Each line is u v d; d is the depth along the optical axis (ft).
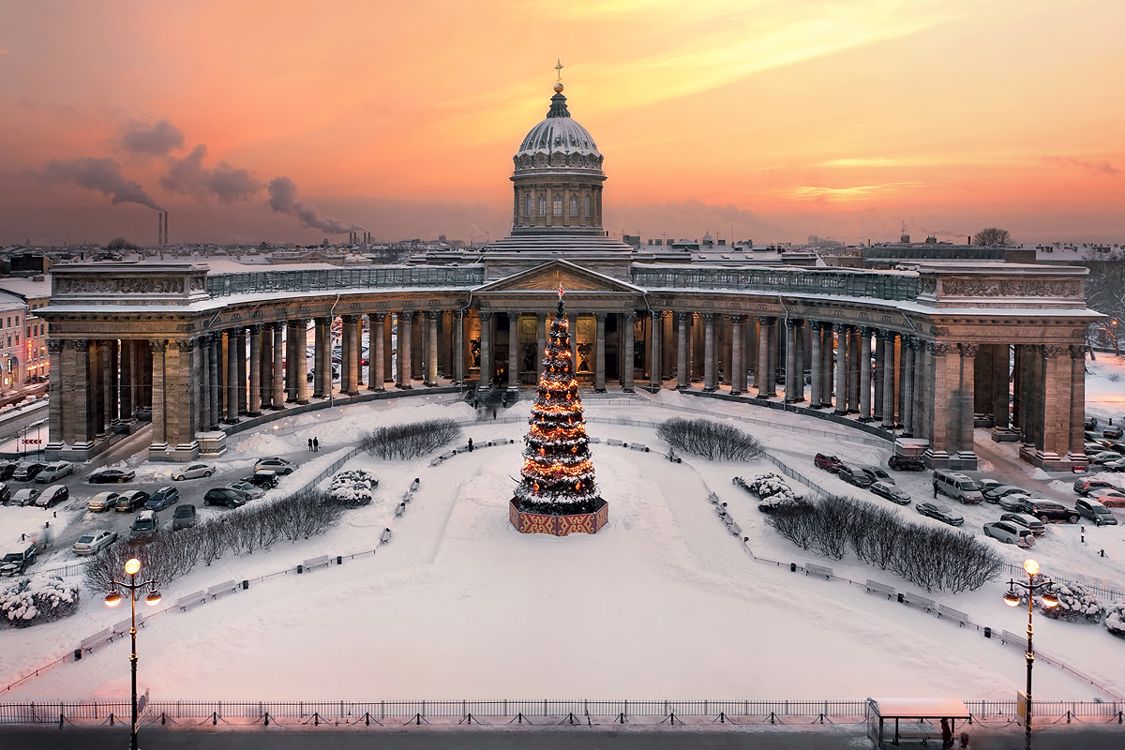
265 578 172.96
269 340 330.34
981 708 127.24
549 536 197.77
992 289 266.98
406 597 165.27
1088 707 127.44
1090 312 263.90
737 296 357.41
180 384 270.05
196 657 141.59
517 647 146.20
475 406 354.74
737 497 226.99
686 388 382.83
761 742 120.16
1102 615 156.76
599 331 382.63
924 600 161.38
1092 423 328.08
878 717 119.03
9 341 435.53
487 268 395.75
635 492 225.35
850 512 198.59
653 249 645.92
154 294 269.85
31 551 185.78
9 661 141.79
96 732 121.70
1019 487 243.60
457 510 213.66
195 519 207.72
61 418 271.49
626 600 164.45
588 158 424.87
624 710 126.11
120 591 163.22
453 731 122.31
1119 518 218.59
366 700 129.49
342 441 297.74
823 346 333.83
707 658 142.61
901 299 291.38
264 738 120.47
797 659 142.10
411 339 385.29
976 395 324.80
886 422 299.79
